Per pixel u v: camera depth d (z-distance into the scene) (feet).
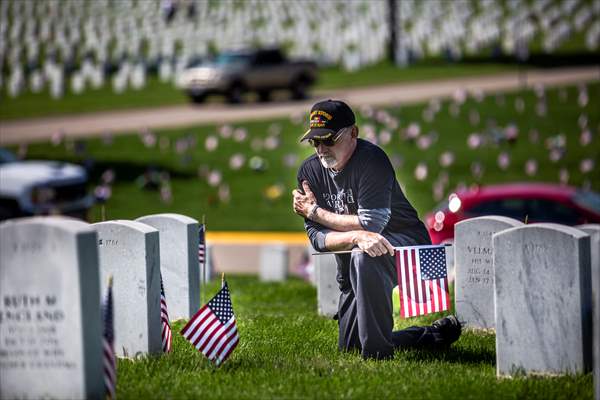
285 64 365.61
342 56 462.60
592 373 58.34
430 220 150.30
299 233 212.43
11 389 53.47
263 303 111.65
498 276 60.18
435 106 331.36
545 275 58.70
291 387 58.13
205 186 262.26
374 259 65.10
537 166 267.59
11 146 290.97
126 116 339.77
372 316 65.57
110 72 433.48
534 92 354.95
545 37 492.13
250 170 277.44
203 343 64.34
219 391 57.31
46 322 52.75
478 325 80.69
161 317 69.72
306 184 66.28
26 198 172.35
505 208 147.43
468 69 420.77
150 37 501.56
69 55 436.35
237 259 175.42
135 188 258.78
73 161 277.44
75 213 179.01
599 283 53.78
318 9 541.34
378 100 351.25
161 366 63.87
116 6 558.97
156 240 67.87
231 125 323.37
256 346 74.08
